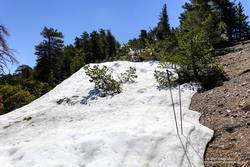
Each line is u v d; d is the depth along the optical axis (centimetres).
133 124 640
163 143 522
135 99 920
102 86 1129
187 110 729
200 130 565
